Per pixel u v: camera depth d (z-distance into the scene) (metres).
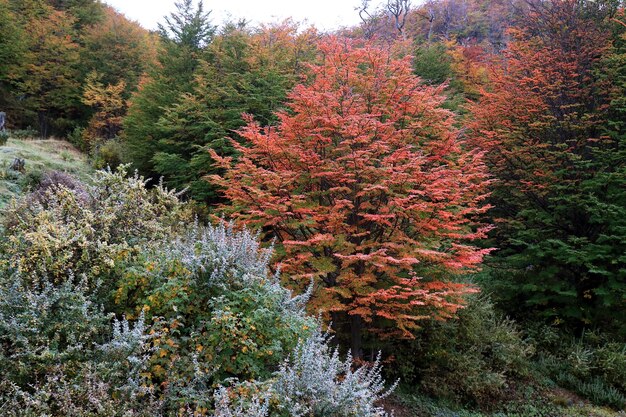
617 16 12.19
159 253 5.23
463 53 19.70
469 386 8.31
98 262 4.94
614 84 10.95
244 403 3.68
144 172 15.55
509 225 11.84
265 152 7.98
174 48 16.00
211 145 12.55
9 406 3.45
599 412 8.58
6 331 3.95
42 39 24.66
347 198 7.79
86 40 26.06
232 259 4.93
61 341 4.24
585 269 11.12
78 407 3.48
